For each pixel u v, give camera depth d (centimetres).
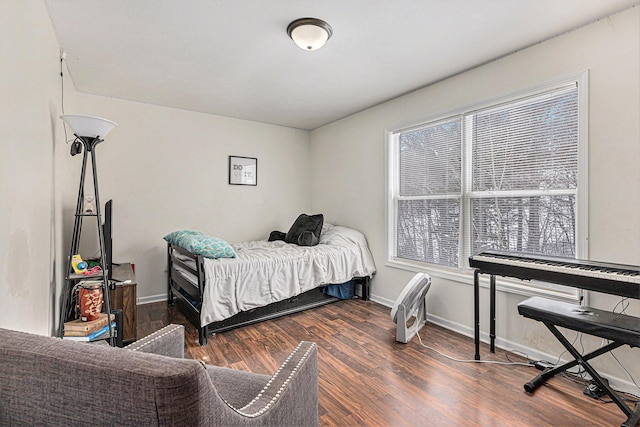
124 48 238
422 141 328
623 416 169
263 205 455
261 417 85
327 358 236
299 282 322
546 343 228
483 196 273
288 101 362
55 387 57
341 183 434
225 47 238
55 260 218
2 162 110
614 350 197
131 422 54
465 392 192
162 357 59
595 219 205
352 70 279
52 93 205
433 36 223
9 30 119
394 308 270
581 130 210
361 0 183
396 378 208
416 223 335
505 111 257
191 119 396
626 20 191
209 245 276
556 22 205
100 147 343
